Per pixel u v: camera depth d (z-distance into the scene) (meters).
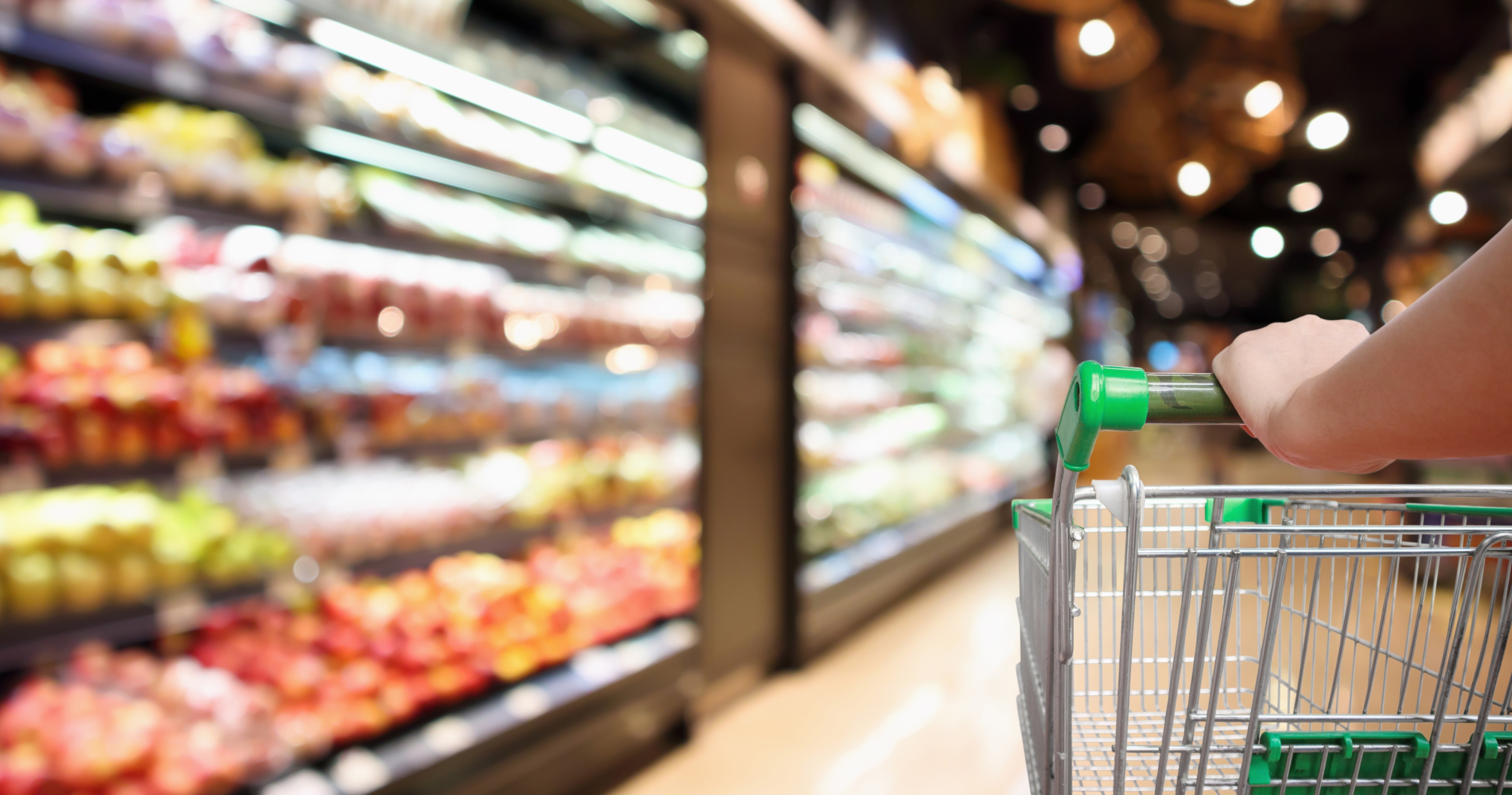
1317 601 0.99
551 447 2.98
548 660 2.63
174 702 1.93
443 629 2.48
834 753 2.82
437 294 2.49
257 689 2.10
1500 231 0.49
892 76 4.69
